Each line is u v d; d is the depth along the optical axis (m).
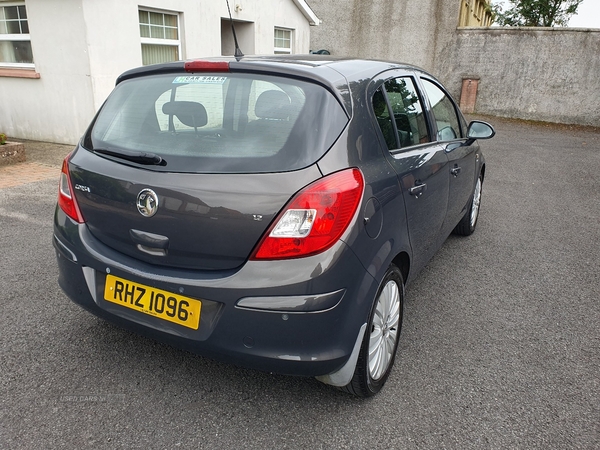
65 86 8.51
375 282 2.24
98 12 8.10
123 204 2.21
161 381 2.56
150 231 2.16
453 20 17.95
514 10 25.59
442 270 4.23
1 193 5.84
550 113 17.23
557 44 16.53
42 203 5.49
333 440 2.21
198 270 2.11
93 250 2.34
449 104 3.96
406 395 2.54
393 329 2.63
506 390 2.61
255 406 2.41
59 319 3.11
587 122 16.80
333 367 2.12
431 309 3.51
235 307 1.99
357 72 2.56
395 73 2.98
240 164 2.05
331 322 2.04
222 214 1.99
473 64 17.98
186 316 2.11
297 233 1.94
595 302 3.71
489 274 4.18
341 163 2.09
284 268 1.96
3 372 2.57
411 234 2.72
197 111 2.27
